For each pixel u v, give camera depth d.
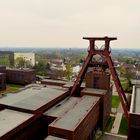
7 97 54.78
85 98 55.62
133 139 36.66
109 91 65.25
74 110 46.28
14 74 109.75
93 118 50.34
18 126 38.88
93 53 59.00
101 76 62.44
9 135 36.50
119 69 182.38
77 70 187.38
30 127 43.59
